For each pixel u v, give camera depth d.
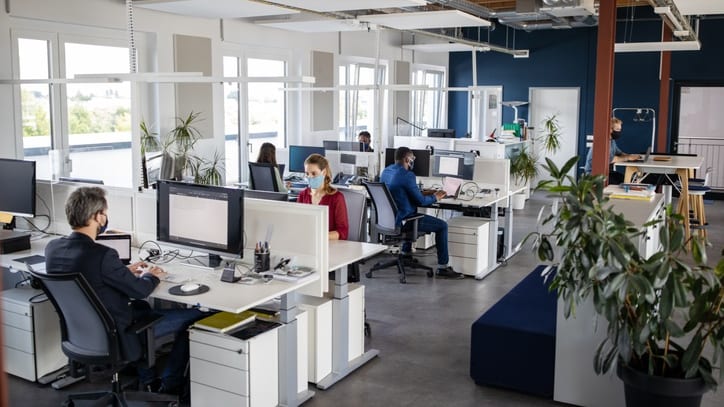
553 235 3.23
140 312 3.13
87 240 2.87
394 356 4.05
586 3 6.57
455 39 8.37
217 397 3.09
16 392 3.46
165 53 6.66
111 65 6.33
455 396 3.51
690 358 2.63
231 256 3.30
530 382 3.47
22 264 3.54
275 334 3.18
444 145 8.06
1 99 5.26
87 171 6.20
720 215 9.13
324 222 3.30
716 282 2.54
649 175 8.15
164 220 3.55
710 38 10.32
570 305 2.85
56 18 5.57
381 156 6.87
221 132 7.55
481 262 5.92
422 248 6.93
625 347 2.71
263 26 7.87
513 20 9.09
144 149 6.04
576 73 11.50
